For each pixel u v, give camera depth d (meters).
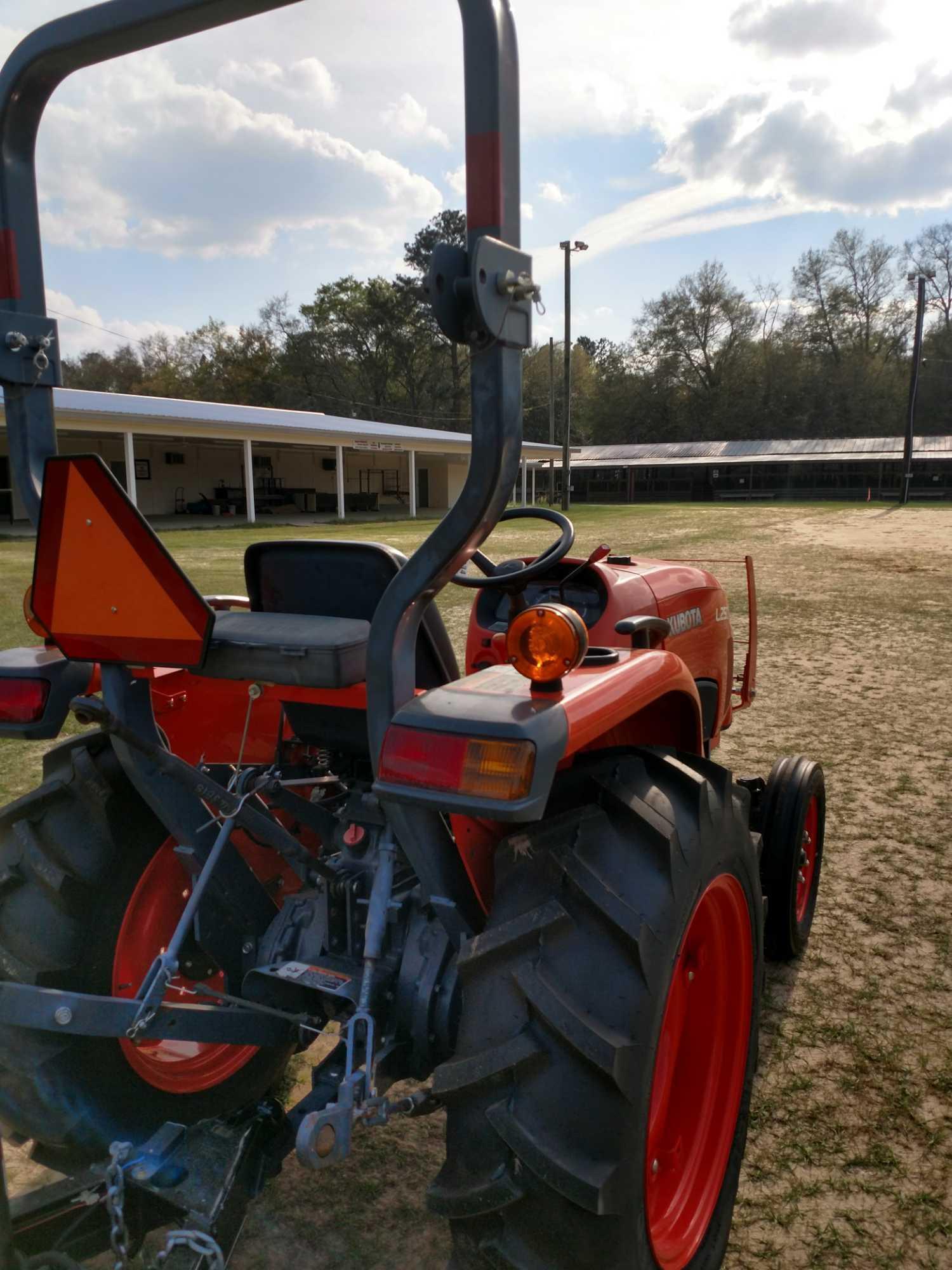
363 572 1.92
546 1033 1.39
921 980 2.87
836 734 5.46
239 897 1.92
